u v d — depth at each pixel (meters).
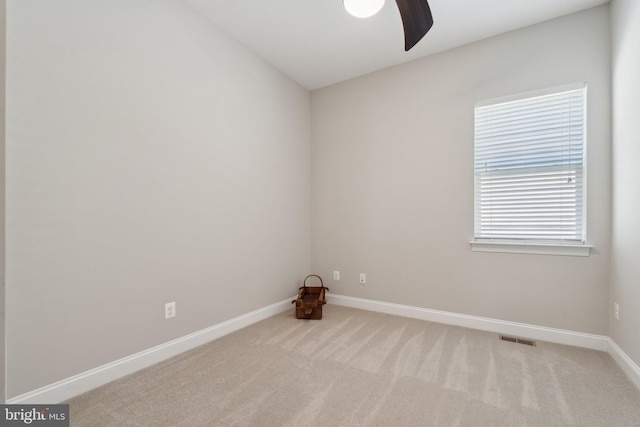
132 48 1.80
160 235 1.95
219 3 2.10
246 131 2.64
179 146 2.07
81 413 1.40
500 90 2.42
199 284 2.21
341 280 3.28
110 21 1.69
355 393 1.57
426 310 2.75
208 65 2.28
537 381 1.69
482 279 2.50
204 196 2.25
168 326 2.00
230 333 2.43
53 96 1.46
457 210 2.61
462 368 1.84
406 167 2.86
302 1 2.07
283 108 3.09
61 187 1.49
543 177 2.29
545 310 2.26
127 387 1.63
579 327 2.15
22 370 1.36
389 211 2.96
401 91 2.89
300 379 1.71
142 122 1.85
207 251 2.27
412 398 1.53
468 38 2.47
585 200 2.13
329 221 3.36
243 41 2.55
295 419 1.36
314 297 3.20
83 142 1.58
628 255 1.78
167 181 2.00
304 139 3.42
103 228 1.66
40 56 1.41
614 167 1.98
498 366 1.86
